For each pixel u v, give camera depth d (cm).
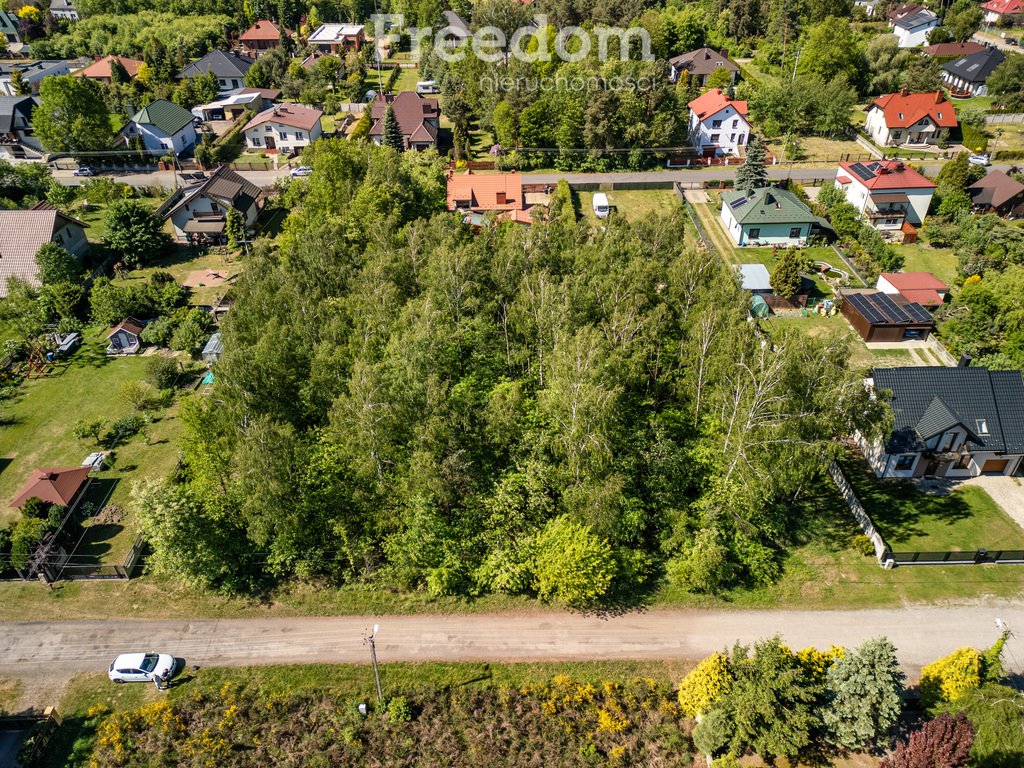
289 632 4378
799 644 4212
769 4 16562
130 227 8569
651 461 4822
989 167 10731
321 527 4647
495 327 5938
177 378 6656
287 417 5081
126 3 18550
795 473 4459
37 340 7056
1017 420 5281
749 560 4591
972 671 3678
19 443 5953
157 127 11419
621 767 3638
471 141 12681
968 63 13725
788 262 7575
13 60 17075
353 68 15338
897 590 4528
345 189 7869
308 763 3688
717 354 4981
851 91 11975
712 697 3712
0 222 8062
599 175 11275
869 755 3622
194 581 4488
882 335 7019
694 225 9556
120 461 5731
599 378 4716
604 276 5994
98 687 4097
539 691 3981
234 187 9500
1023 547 4784
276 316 5650
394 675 4103
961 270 7975
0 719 3928
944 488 5303
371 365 4856
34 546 4788
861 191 9225
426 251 6700
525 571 4469
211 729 3853
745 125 11506
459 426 4797
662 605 4491
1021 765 3131
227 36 17725
